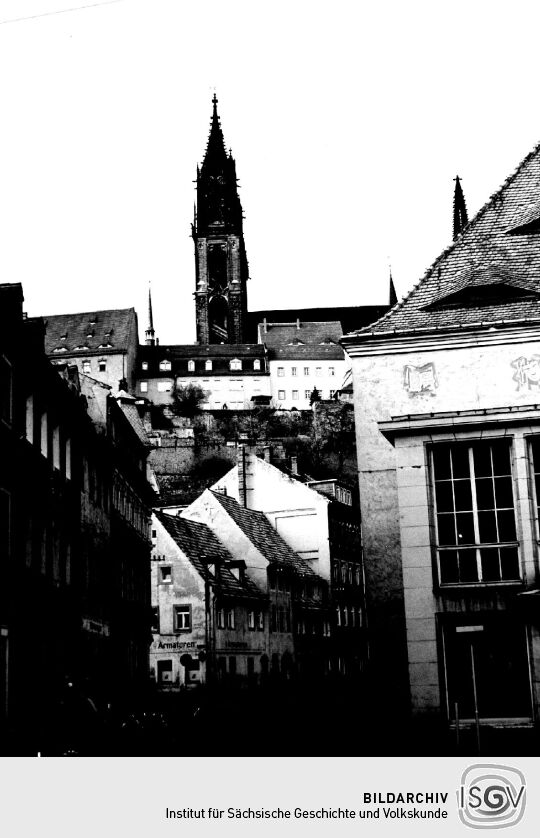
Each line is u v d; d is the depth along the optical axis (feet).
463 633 70.69
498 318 76.59
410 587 71.92
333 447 494.59
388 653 75.41
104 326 520.83
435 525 73.00
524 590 70.23
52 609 105.40
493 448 73.15
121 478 156.97
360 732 84.43
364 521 77.82
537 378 74.64
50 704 97.91
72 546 118.62
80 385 135.85
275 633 212.23
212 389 533.55
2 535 87.45
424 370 77.15
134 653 162.61
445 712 69.72
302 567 235.81
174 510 259.19
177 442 484.33
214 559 191.52
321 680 233.35
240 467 252.21
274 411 512.63
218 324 592.19
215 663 184.24
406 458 73.82
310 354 546.26
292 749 77.05
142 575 176.45
